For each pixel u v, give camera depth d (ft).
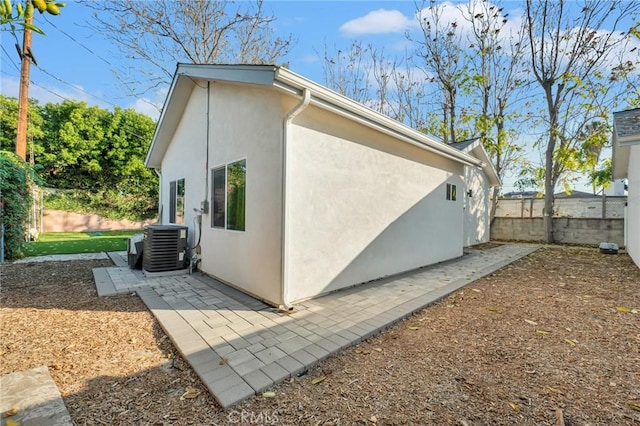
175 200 24.32
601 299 14.10
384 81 48.03
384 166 17.93
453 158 23.84
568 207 42.04
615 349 9.09
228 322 11.00
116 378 7.66
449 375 7.79
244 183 15.05
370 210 17.03
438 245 23.48
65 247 30.48
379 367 8.22
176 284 16.21
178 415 6.32
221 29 37.17
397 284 16.75
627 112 22.36
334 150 14.84
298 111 12.02
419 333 10.50
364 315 11.78
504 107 42.32
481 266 22.35
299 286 13.35
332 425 6.01
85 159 59.47
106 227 56.65
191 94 20.86
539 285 16.92
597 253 29.22
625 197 36.55
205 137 18.95
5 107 52.13
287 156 12.41
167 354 8.95
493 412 6.35
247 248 14.64
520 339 9.88
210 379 7.36
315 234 14.02
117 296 14.30
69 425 5.92
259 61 39.60
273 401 6.75
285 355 8.57
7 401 6.61
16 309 12.40
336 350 8.97
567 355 8.77
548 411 6.36
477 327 10.96
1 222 22.08
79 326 10.82
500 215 45.83
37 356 8.67
